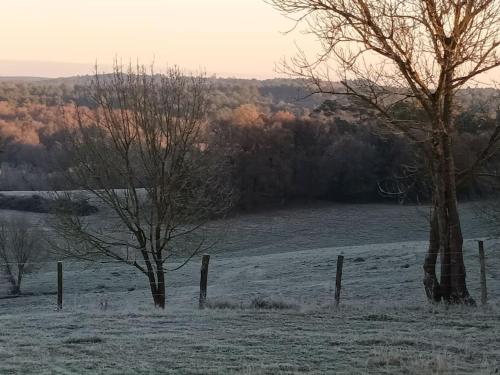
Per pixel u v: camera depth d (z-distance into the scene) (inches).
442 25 566.9
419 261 1349.7
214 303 631.8
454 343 402.6
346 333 441.4
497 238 1409.9
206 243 971.3
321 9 588.7
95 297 1257.4
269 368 332.5
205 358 358.6
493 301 731.4
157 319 504.4
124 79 925.2
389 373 323.6
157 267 859.4
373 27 573.0
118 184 881.5
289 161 2615.7
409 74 583.8
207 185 947.3
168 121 893.8
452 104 627.5
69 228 884.0
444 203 618.5
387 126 615.5
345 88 610.9
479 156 640.4
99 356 363.3
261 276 1408.7
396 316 517.7
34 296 1412.4
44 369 329.1
